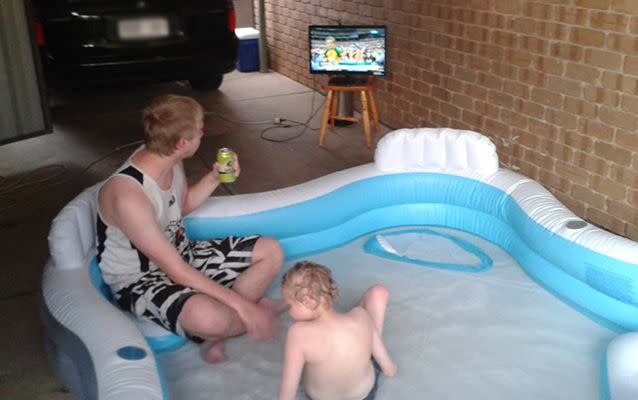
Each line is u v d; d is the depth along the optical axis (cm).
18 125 493
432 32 499
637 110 361
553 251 321
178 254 274
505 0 429
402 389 266
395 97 561
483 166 374
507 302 321
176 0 566
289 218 359
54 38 543
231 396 266
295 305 231
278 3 712
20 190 461
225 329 281
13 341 303
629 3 352
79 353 246
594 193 399
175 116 262
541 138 427
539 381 271
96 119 602
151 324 285
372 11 563
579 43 385
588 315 309
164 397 225
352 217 379
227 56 600
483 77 462
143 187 270
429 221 392
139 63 566
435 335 299
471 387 268
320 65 530
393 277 343
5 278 355
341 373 238
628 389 250
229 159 312
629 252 293
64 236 287
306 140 545
